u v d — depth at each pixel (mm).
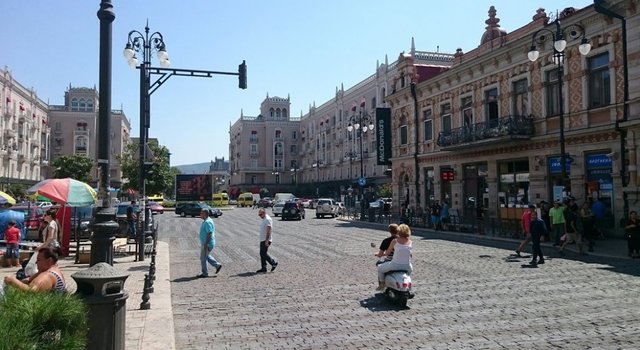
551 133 23156
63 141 84000
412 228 29453
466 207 30016
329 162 87438
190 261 16266
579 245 16375
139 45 16859
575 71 22062
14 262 14414
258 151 111438
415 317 8406
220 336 7426
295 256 17172
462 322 8016
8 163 61438
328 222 38250
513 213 25984
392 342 6977
